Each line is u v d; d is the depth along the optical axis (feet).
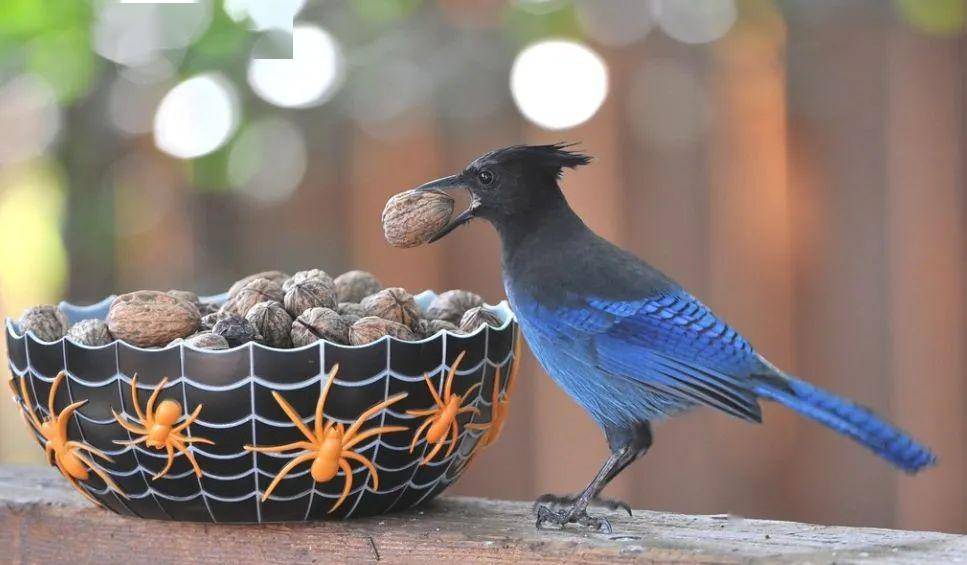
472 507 19.80
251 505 17.44
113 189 36.50
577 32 35.91
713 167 35.68
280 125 37.55
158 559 18.67
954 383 33.96
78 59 32.58
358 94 37.09
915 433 34.27
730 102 35.63
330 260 37.91
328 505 17.83
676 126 35.94
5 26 31.55
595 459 36.09
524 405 36.65
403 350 16.99
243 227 38.11
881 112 34.55
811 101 35.12
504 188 22.85
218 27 32.42
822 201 35.06
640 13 36.14
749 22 35.45
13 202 39.63
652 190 36.01
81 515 19.19
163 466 17.06
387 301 18.90
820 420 18.26
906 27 34.19
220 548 18.40
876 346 34.63
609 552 17.22
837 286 34.94
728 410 20.52
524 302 22.76
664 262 35.94
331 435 16.88
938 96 34.01
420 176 37.29
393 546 17.98
